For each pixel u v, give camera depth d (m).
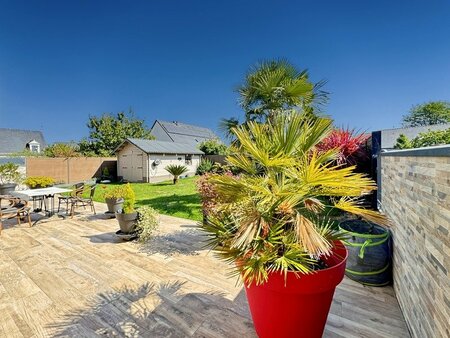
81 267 3.07
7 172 9.40
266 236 1.61
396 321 2.01
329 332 1.89
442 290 1.29
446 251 1.25
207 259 3.30
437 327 1.35
